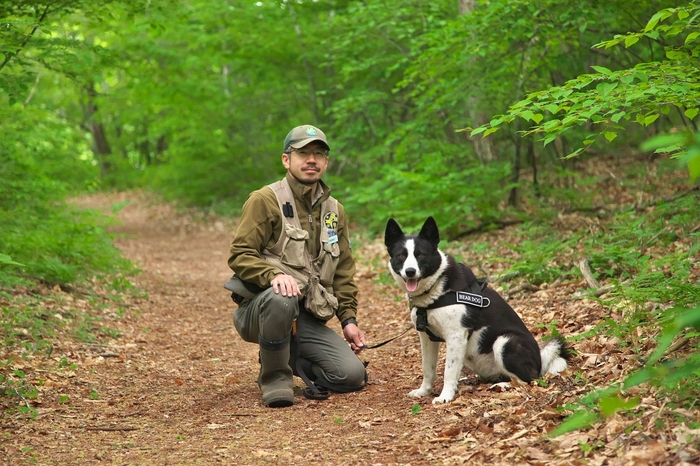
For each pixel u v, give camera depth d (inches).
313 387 172.4
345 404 165.5
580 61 391.2
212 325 293.7
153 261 500.4
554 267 271.4
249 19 570.9
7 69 319.9
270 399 165.2
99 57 367.6
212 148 754.2
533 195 436.1
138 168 1186.6
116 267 386.0
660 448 105.4
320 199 178.1
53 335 231.0
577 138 449.1
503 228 405.1
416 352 215.6
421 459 122.3
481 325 162.1
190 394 181.8
